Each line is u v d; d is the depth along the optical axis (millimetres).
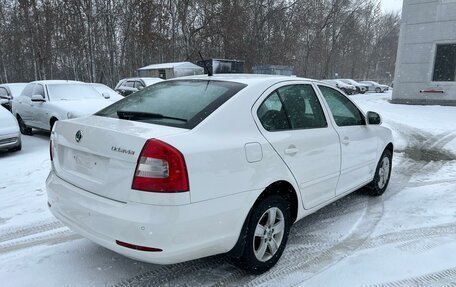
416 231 3920
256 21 38094
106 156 2549
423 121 13781
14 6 36125
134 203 2389
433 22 18953
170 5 37625
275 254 3143
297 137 3240
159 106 3025
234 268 3146
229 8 35469
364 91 40281
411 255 3391
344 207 4621
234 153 2670
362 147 4309
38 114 9516
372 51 72625
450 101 19094
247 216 2793
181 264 3199
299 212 3367
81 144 2750
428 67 19484
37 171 6312
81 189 2754
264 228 3025
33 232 3822
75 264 3176
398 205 4707
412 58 20016
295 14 40812
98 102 9406
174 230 2361
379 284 2920
